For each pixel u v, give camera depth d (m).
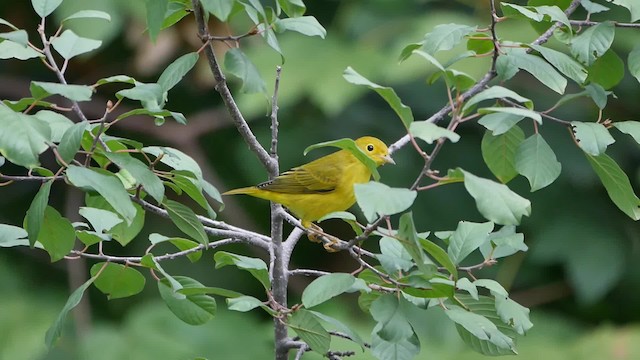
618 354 13.23
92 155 6.41
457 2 14.89
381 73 13.34
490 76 6.97
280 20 6.31
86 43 7.12
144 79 16.14
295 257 16.53
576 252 14.62
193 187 6.64
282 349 7.49
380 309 5.99
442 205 14.91
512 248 6.89
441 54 12.70
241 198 16.53
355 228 6.77
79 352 13.04
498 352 6.82
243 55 5.75
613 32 7.17
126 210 5.66
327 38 13.93
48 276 15.77
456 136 5.29
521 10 6.57
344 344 12.86
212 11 5.32
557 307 16.36
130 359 12.67
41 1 7.08
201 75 14.53
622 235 14.80
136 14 13.37
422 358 12.90
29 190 16.50
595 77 7.82
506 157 7.69
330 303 13.63
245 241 7.73
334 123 15.20
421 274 6.10
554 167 6.62
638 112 14.91
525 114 5.61
